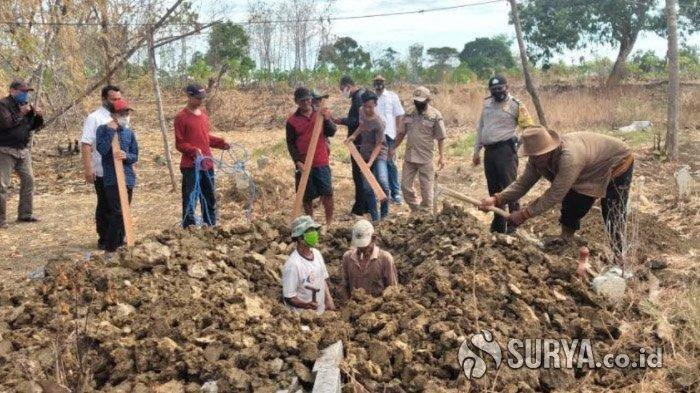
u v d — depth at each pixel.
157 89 13.62
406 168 10.60
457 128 22.73
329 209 10.05
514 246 6.94
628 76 35.94
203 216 9.64
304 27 33.41
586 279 6.74
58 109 17.25
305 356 5.36
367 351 5.48
